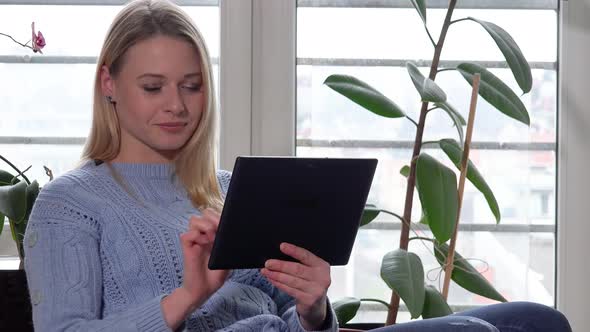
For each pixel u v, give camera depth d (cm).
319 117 242
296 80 241
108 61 152
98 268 144
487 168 244
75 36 237
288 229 130
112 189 151
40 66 237
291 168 124
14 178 211
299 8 240
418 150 216
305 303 135
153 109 149
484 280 213
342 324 219
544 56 242
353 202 132
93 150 157
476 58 241
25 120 237
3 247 236
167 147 151
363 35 241
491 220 245
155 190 155
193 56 152
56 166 238
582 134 240
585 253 241
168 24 151
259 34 237
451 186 199
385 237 244
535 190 244
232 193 122
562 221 241
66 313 137
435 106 213
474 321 146
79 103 238
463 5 241
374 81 241
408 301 189
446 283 210
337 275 245
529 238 245
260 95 238
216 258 128
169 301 132
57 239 142
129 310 134
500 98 209
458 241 246
